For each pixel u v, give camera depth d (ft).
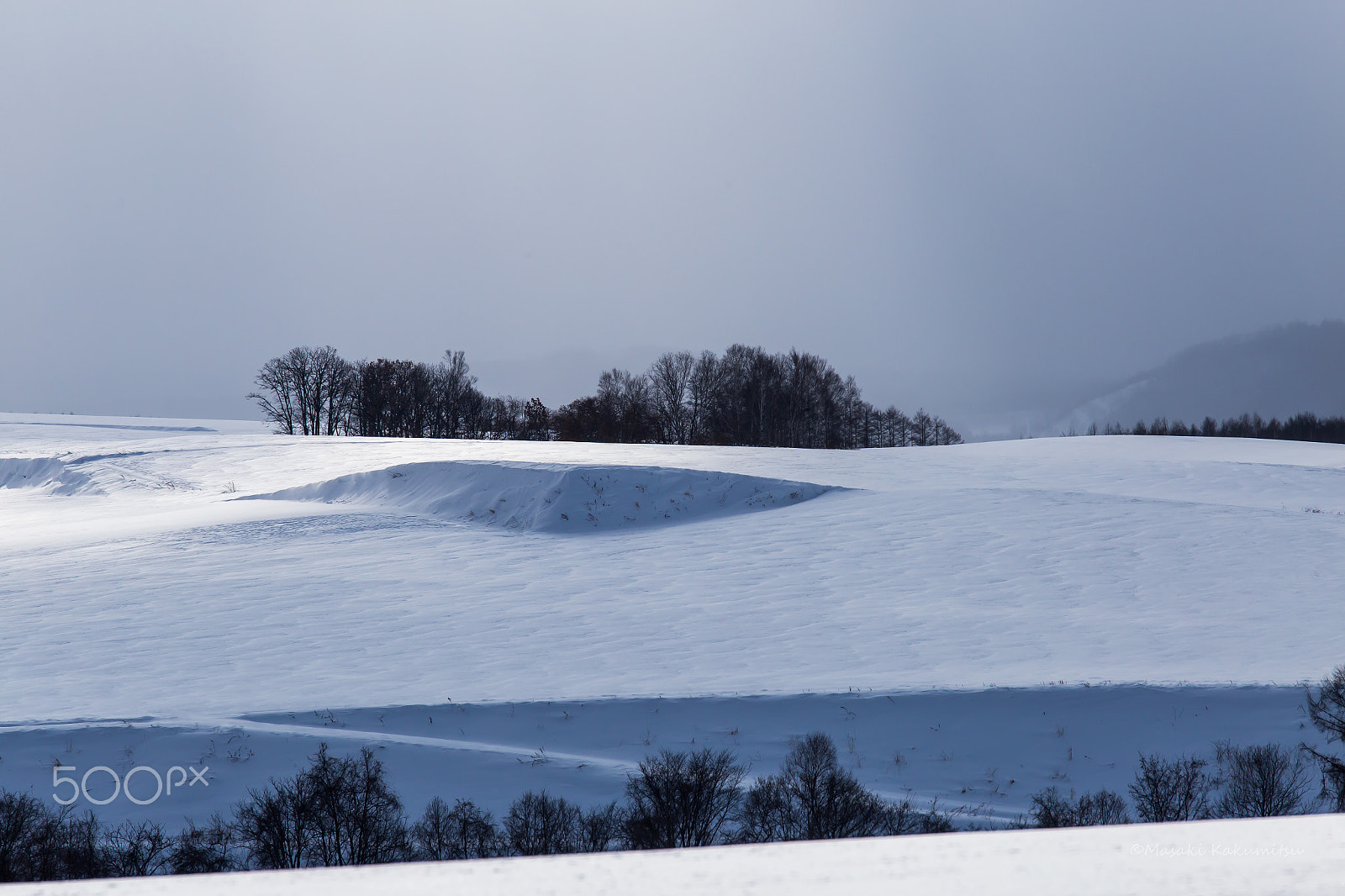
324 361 298.15
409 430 305.73
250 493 153.89
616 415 303.27
